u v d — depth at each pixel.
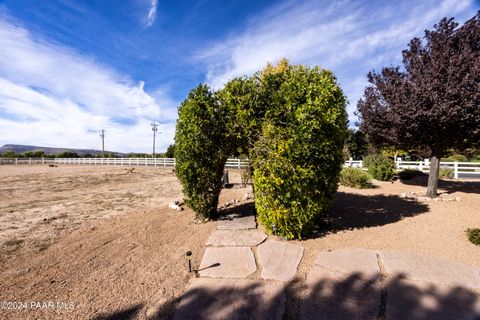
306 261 3.47
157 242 4.32
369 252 3.69
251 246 3.99
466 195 7.93
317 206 4.34
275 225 4.28
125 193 9.97
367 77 9.43
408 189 9.53
